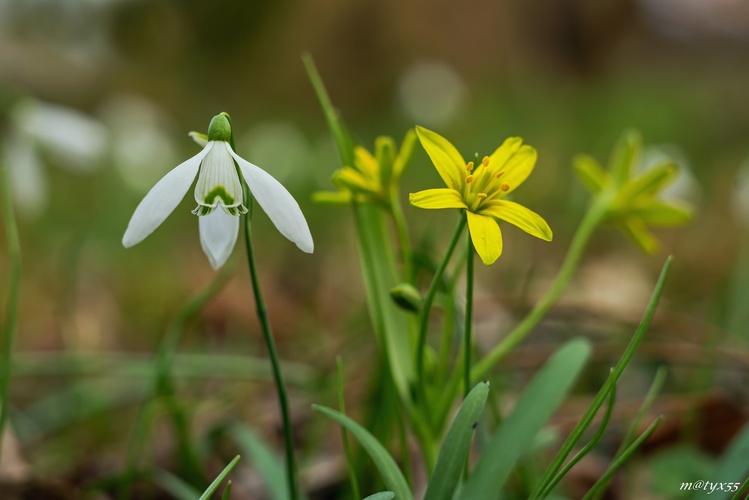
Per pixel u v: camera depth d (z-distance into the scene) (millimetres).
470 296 313
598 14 3156
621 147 378
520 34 3070
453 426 297
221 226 318
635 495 396
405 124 1975
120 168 1111
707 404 406
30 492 398
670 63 3326
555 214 1102
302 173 1224
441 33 2949
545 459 407
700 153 1685
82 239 584
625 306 705
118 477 383
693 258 924
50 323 705
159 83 2459
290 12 2848
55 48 2076
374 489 373
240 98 2746
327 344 603
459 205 308
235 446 434
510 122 2156
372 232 356
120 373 462
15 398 557
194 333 694
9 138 590
